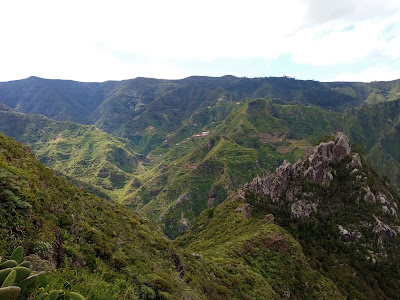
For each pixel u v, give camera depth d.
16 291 6.11
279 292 40.91
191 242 70.31
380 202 68.69
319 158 74.31
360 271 56.34
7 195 13.27
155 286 16.73
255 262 45.91
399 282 55.59
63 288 9.68
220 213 75.38
